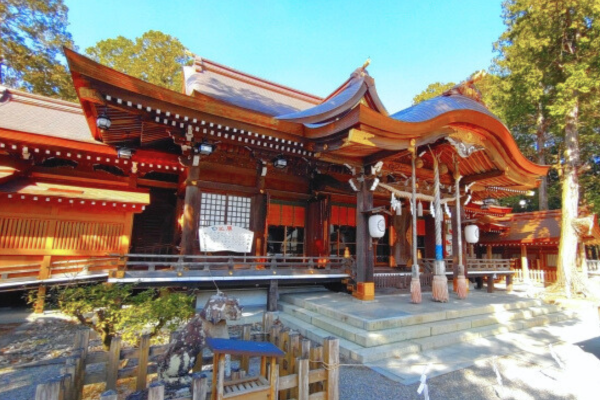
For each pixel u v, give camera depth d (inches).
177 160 418.9
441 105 341.1
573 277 549.3
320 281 388.8
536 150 979.9
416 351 229.9
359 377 187.2
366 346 222.4
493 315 313.3
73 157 387.9
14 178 360.8
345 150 327.9
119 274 278.7
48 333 271.9
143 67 1012.5
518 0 592.1
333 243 499.2
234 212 403.9
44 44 781.3
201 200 385.1
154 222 495.8
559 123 591.2
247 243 394.6
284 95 685.9
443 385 178.5
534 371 202.5
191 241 360.5
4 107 458.3
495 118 352.5
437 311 286.2
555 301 493.4
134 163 402.9
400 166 402.0
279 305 361.7
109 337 188.7
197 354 138.3
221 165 398.6
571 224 566.6
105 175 420.5
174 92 296.5
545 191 954.7
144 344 135.6
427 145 373.1
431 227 585.0
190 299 216.1
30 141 352.8
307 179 469.7
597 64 538.3
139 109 292.8
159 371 133.1
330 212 457.1
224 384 115.0
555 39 564.7
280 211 453.4
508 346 252.7
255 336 156.7
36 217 341.7
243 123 339.0
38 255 339.0
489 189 506.0
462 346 247.4
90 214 364.8
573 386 180.7
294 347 135.5
